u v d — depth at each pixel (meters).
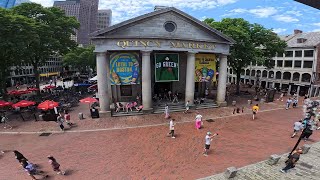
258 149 15.84
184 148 16.19
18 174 13.01
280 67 51.62
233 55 32.38
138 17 23.78
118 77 25.16
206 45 26.67
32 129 20.88
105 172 12.98
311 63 44.88
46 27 32.56
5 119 22.67
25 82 68.88
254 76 59.44
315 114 24.56
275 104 32.34
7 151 16.17
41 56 36.97
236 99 35.84
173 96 30.66
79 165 13.88
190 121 22.83
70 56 70.88
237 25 35.00
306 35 50.00
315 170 12.54
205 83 33.53
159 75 26.27
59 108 27.83
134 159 14.56
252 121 23.02
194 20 25.62
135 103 26.09
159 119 23.48
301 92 46.72
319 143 16.38
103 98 24.28
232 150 15.71
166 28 25.30
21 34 26.42
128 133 19.47
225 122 22.56
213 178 11.84
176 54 26.61
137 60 25.39
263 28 36.72
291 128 20.64
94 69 91.81
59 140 18.12
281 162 13.49
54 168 12.63
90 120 23.38
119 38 23.44
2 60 29.53
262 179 11.70
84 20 151.75
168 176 12.39
